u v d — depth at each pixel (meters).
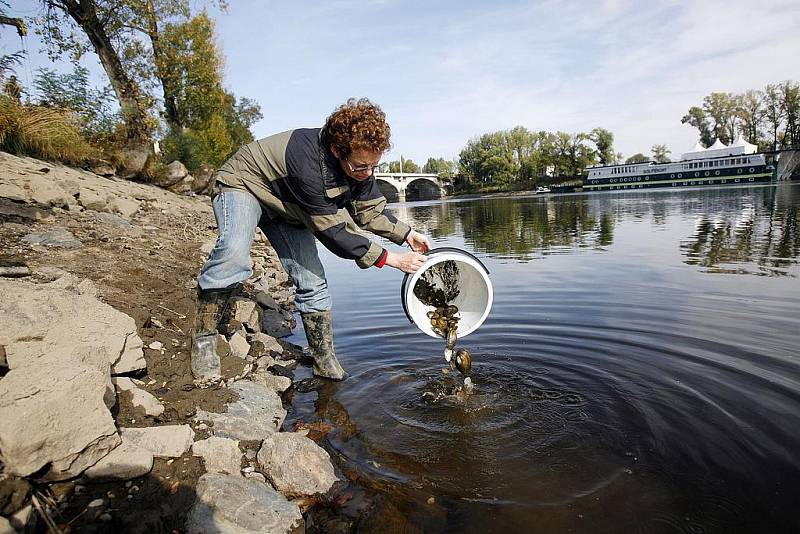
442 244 11.49
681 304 4.99
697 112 58.84
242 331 4.20
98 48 12.66
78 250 4.54
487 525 2.11
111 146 12.34
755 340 3.83
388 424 3.04
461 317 3.63
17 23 9.28
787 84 49.72
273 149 2.88
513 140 66.75
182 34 18.61
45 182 5.91
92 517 1.86
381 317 5.31
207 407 2.79
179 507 2.01
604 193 40.84
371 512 2.21
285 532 2.03
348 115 2.62
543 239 11.55
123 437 2.23
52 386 1.93
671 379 3.33
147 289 4.14
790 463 2.34
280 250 3.54
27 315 2.36
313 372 3.87
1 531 1.55
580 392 3.31
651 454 2.53
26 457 1.78
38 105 9.83
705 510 2.11
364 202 3.38
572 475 2.44
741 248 8.23
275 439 2.56
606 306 5.15
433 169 91.06
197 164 16.88
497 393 3.41
